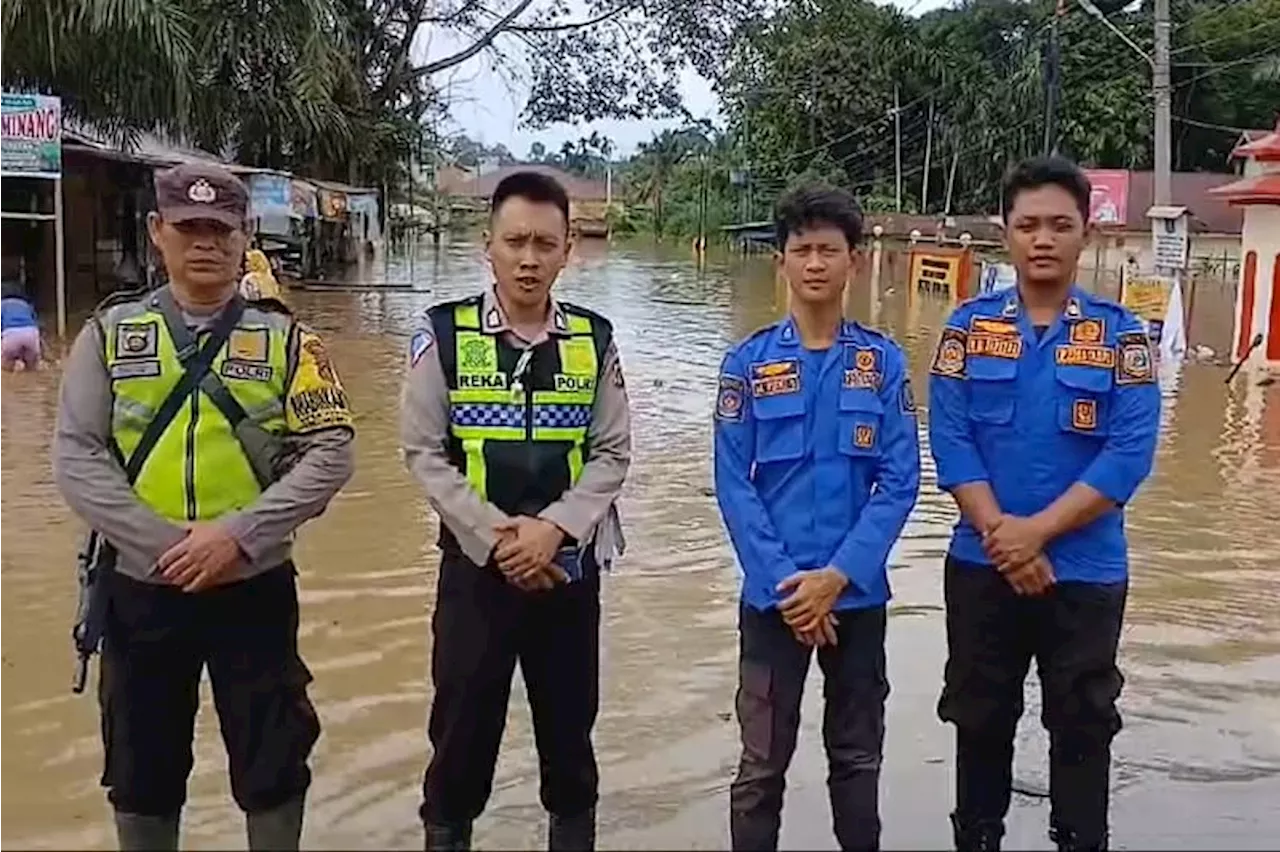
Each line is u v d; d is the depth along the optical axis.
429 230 55.56
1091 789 3.58
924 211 49.31
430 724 3.62
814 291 3.53
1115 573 3.55
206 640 3.26
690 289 29.81
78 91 18.45
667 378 14.13
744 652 3.57
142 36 17.52
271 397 3.28
